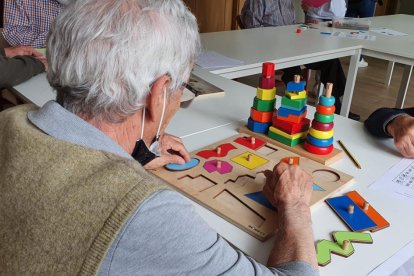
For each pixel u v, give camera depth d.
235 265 0.60
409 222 0.89
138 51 0.59
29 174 0.58
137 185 0.54
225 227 0.86
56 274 0.53
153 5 0.61
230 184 0.98
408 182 1.04
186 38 0.65
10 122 0.66
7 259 0.58
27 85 1.62
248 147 1.18
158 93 0.64
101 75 0.59
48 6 2.10
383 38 2.92
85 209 0.53
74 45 0.59
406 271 1.21
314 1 3.80
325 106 1.10
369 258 0.79
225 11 4.83
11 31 2.07
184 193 0.95
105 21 0.58
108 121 0.64
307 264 0.70
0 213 0.60
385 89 4.43
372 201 0.96
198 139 1.24
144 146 0.72
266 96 1.23
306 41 2.74
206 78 1.85
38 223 0.55
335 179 1.03
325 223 0.88
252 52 2.38
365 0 4.83
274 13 3.75
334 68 3.40
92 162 0.57
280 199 0.84
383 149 1.22
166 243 0.54
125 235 0.51
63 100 0.64
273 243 0.82
